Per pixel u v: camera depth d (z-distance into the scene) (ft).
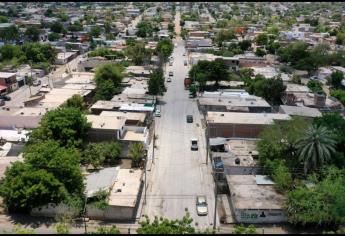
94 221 172.65
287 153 205.05
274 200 177.88
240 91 343.05
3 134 246.47
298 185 184.75
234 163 210.79
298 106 289.94
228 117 258.37
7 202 178.60
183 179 209.87
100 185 186.80
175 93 369.71
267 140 209.67
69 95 312.29
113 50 501.56
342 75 387.34
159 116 304.09
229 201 189.47
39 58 469.16
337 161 196.75
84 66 440.04
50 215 175.32
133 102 301.22
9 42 575.79
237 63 441.68
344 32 631.56
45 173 172.04
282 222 173.99
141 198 191.21
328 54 476.54
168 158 233.35
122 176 197.98
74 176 178.19
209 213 180.04
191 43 570.87
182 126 285.64
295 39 596.70
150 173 214.90
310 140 191.21
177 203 187.52
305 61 435.12
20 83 388.16
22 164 180.14
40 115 261.65
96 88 335.26
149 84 325.01
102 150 212.84
